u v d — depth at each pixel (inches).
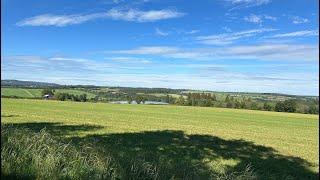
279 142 1371.8
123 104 4766.2
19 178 337.7
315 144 1357.0
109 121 2005.4
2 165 353.1
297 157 970.7
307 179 679.1
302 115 3983.8
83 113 2652.6
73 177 349.1
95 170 363.3
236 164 759.7
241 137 1494.8
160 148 930.7
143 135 1295.5
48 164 358.0
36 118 1935.3
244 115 3489.2
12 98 4731.8
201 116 3041.3
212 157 840.3
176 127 1831.9
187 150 923.4
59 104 3848.4
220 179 429.4
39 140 415.5
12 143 402.9
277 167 773.3
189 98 5521.7
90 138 1020.5
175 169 423.2
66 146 401.7
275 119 3117.6
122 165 386.6
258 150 1074.7
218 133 1619.1
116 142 995.3
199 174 435.8
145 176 375.9
